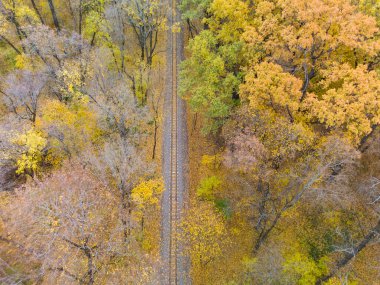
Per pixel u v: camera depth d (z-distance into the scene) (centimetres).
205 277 3594
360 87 2862
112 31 4569
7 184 3544
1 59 4669
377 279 3372
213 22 3953
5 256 3072
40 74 3988
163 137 4659
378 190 3509
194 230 3606
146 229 3844
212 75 3675
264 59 3616
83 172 3419
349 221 3644
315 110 2941
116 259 3278
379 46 2914
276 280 3188
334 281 3294
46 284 3023
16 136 3300
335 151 2853
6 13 4219
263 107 3262
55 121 3612
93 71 4197
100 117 3778
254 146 2936
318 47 3209
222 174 4172
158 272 3581
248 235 3806
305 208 3791
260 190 3700
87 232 2805
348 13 3114
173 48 5603
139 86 4622
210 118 4194
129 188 3319
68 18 5334
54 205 2906
